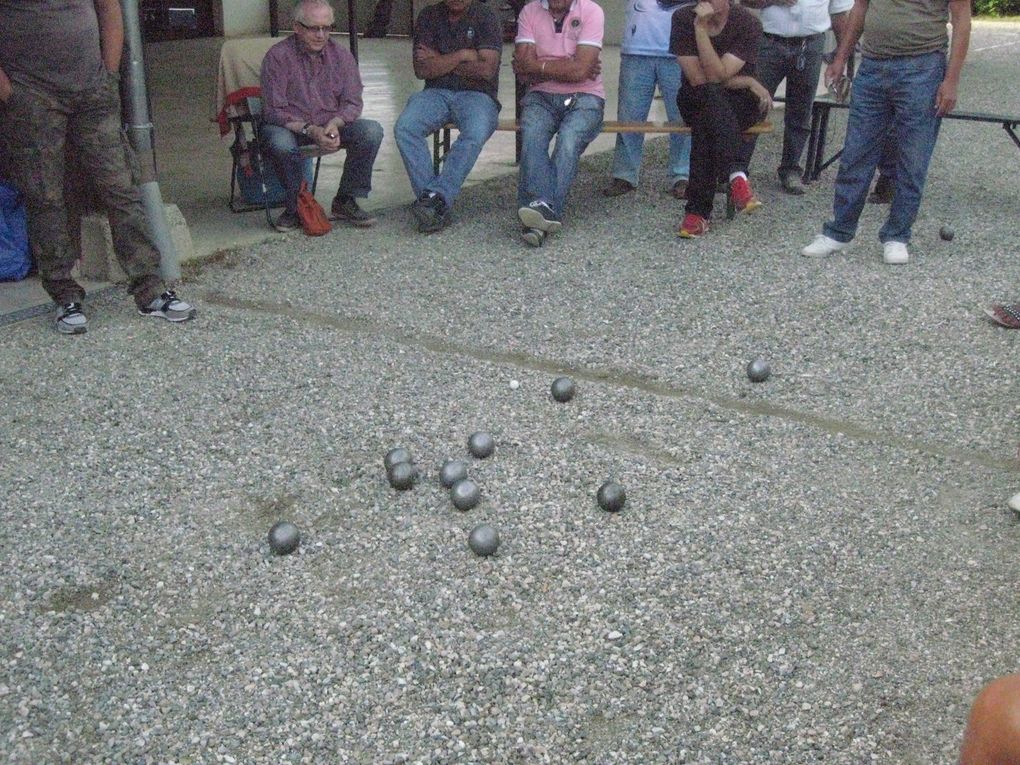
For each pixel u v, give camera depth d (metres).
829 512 3.97
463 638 3.25
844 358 5.46
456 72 7.91
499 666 3.12
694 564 3.63
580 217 8.27
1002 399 4.95
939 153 10.95
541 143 7.60
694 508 3.99
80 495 4.10
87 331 5.75
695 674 3.10
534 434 4.60
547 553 3.71
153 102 13.37
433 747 2.82
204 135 11.33
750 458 4.38
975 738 1.56
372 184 9.30
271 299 6.33
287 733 2.87
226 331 5.79
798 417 4.82
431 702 2.98
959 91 15.55
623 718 2.92
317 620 3.35
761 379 5.17
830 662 3.15
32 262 6.57
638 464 4.32
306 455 4.41
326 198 8.73
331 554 3.71
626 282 6.66
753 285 6.59
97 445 4.50
